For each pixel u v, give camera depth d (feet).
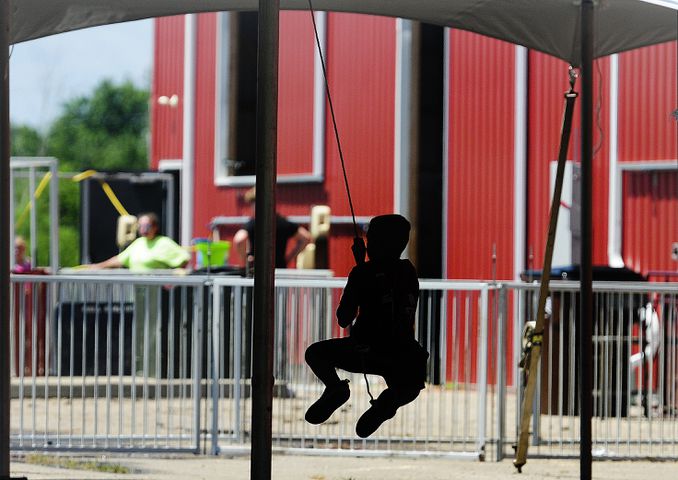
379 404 75.36
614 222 171.32
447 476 104.83
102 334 143.23
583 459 92.84
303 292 135.44
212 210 233.96
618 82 171.63
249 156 237.86
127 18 104.99
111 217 249.55
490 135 185.37
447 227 190.19
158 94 250.16
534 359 106.11
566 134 99.25
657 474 107.76
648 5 99.81
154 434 122.62
